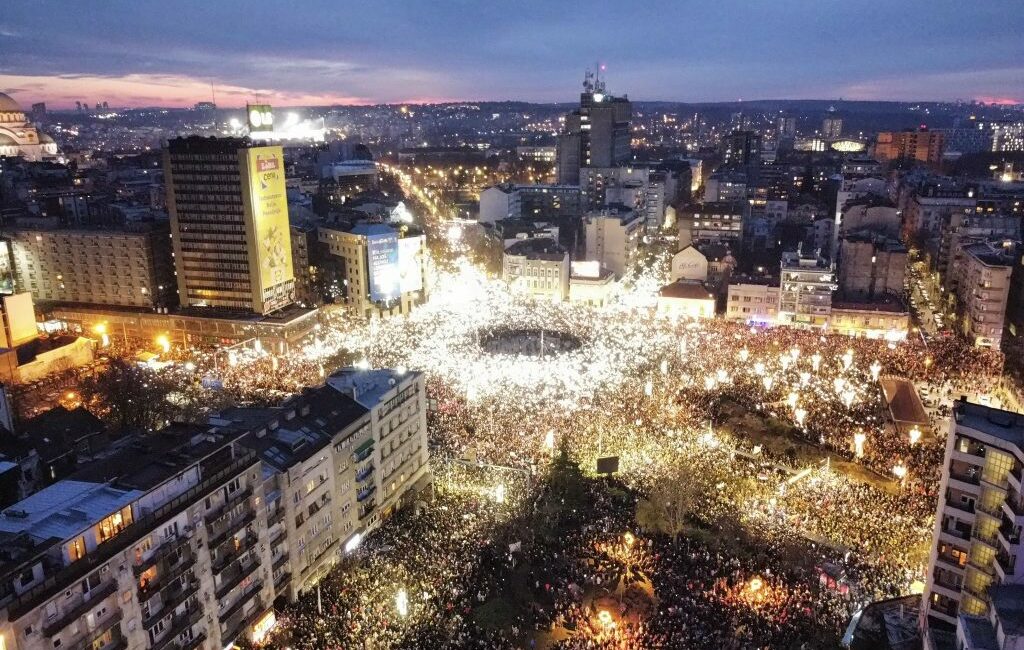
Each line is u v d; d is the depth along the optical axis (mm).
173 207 186125
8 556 57469
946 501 71312
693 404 129750
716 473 106312
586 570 88312
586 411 127250
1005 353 166125
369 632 77062
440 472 111688
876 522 92750
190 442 76188
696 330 177750
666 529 93500
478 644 75375
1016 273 176500
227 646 75812
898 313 184500
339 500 92438
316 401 95938
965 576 70188
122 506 64562
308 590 87812
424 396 110562
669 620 77750
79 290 199750
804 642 73312
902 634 73688
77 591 60344
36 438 107875
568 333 181875
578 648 74062
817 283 189000
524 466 110375
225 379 146625
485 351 169625
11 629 55094
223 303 191125
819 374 144625
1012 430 68750
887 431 118375
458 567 88125
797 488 101500
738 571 85312
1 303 162875
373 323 194500
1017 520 64312
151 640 67312
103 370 154625
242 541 77375
